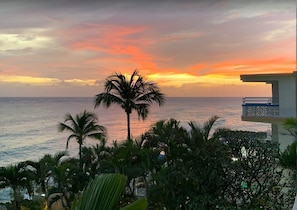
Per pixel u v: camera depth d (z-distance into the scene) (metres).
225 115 108.62
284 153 11.69
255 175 11.62
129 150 18.66
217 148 12.66
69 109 151.00
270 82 18.78
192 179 12.90
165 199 13.85
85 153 21.94
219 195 12.16
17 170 21.92
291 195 11.29
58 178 20.12
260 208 11.22
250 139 12.22
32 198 22.25
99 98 27.97
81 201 2.86
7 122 109.50
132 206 2.89
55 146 70.25
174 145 15.67
